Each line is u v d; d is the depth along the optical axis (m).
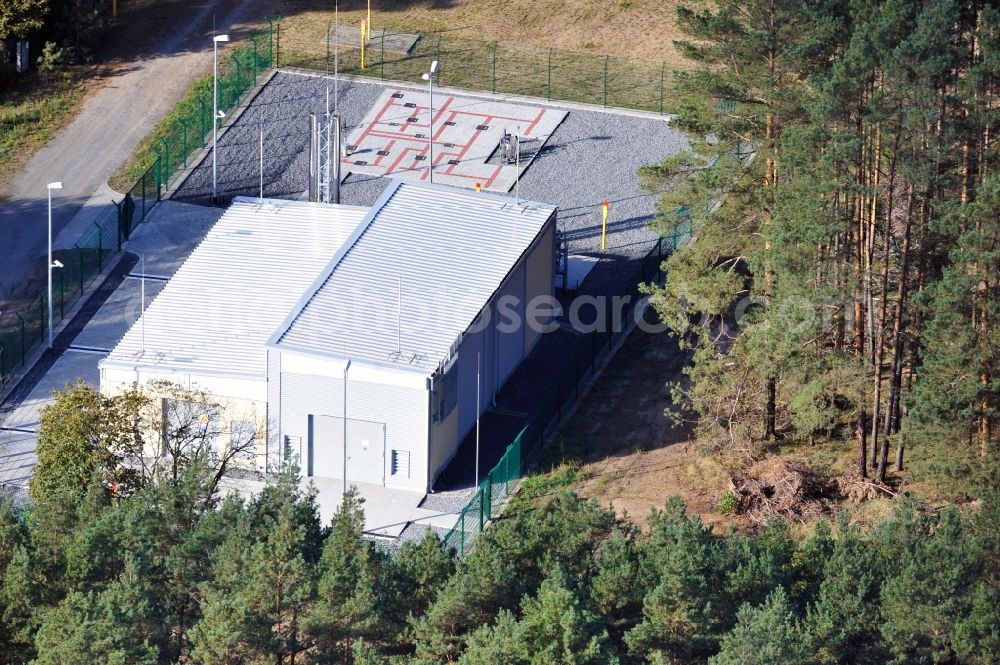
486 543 167.38
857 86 183.00
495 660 154.62
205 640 158.50
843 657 166.50
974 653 164.62
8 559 171.50
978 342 185.75
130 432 188.12
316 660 164.25
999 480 184.25
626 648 167.38
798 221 185.50
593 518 172.75
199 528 171.62
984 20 183.12
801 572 174.88
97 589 168.25
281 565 164.38
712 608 167.00
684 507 176.12
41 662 156.75
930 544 169.50
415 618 166.62
